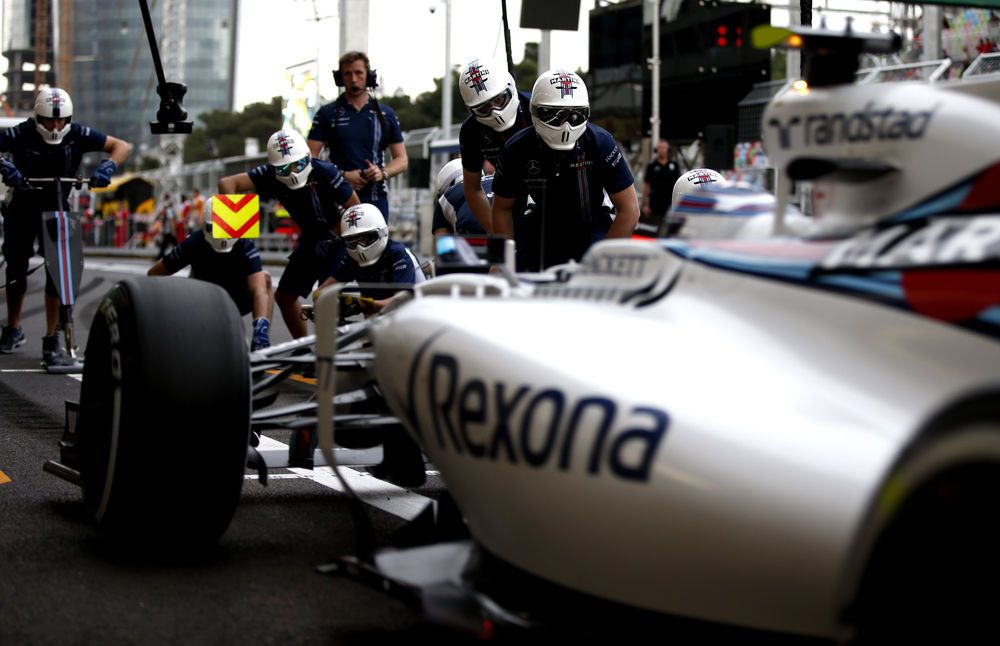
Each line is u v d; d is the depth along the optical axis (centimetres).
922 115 244
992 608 206
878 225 247
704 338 242
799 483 209
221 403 344
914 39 1645
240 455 349
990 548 205
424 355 271
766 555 213
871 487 204
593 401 233
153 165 11138
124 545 365
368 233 665
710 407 223
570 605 249
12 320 1040
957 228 229
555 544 244
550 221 554
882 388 222
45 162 953
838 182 251
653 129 2162
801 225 280
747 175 1381
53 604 332
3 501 463
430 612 260
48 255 899
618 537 230
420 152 2778
